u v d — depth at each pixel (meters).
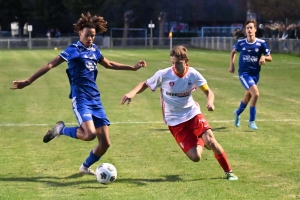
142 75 46.12
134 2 123.44
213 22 140.88
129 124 22.06
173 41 118.00
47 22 128.00
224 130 20.70
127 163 15.34
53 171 14.46
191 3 136.75
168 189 12.48
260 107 26.73
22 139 19.14
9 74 47.47
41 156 16.36
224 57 74.25
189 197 11.77
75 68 13.30
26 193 12.20
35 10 126.25
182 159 15.80
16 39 114.12
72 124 21.97
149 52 91.69
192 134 13.52
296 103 28.12
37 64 60.62
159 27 130.50
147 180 13.43
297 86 36.78
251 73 21.31
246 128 21.08
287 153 16.47
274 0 94.25
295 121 22.58
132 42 118.62
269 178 13.44
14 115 24.50
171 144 18.08
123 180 13.45
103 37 117.94
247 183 12.96
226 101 29.06
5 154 16.67
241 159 15.65
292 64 58.00
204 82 13.41
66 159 15.92
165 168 14.70
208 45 106.94
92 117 13.42
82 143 18.39
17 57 75.75
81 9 119.19
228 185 12.78
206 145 13.97
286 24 95.50
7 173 14.23
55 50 102.94
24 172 14.34
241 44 21.39
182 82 13.31
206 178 13.55
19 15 131.50
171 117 13.59
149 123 22.28
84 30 13.27
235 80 41.34
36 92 33.69
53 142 18.58
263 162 15.25
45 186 12.87
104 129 13.57
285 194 11.98
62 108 26.64
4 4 127.44
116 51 96.44
